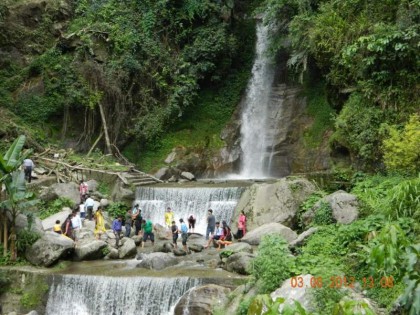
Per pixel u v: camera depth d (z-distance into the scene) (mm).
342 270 12297
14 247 17172
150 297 14578
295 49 25797
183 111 31016
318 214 16812
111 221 21984
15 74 30281
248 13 33312
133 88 30594
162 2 31453
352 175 19625
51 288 15656
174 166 29031
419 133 16406
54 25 31766
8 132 26906
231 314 12391
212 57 30938
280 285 12141
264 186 20312
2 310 15766
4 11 30375
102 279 15180
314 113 28828
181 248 18453
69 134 29516
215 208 21609
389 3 20250
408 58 18922
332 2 22719
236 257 15266
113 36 30297
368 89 19750
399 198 13578
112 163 27297
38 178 23906
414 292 5145
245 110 31609
